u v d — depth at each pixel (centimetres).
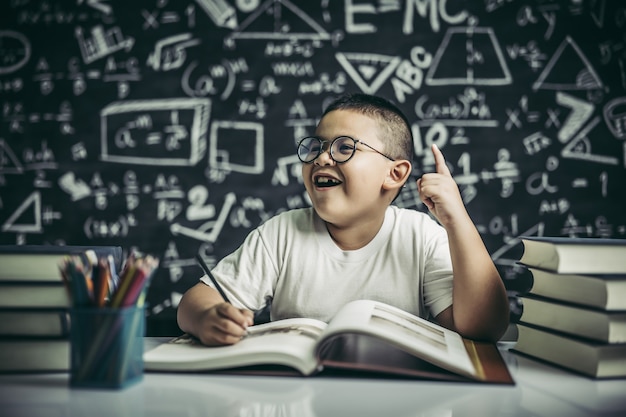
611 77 216
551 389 65
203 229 219
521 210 215
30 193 220
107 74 221
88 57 221
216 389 63
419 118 217
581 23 217
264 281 104
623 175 216
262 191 219
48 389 62
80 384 62
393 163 100
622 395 64
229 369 69
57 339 69
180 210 219
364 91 218
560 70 217
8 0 221
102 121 220
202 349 74
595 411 58
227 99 219
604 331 71
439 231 106
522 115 216
